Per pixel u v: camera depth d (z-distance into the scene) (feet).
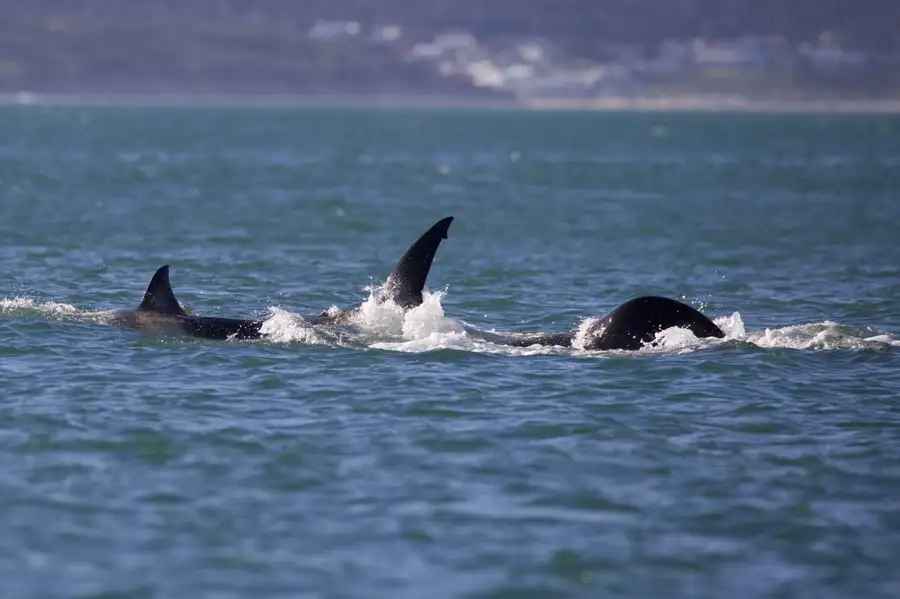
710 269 429.79
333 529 175.11
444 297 354.54
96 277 378.73
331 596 156.35
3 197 653.71
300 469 196.85
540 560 166.81
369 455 203.72
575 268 425.28
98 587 157.28
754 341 281.95
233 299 347.15
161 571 161.89
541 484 192.44
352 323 287.07
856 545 172.76
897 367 263.70
